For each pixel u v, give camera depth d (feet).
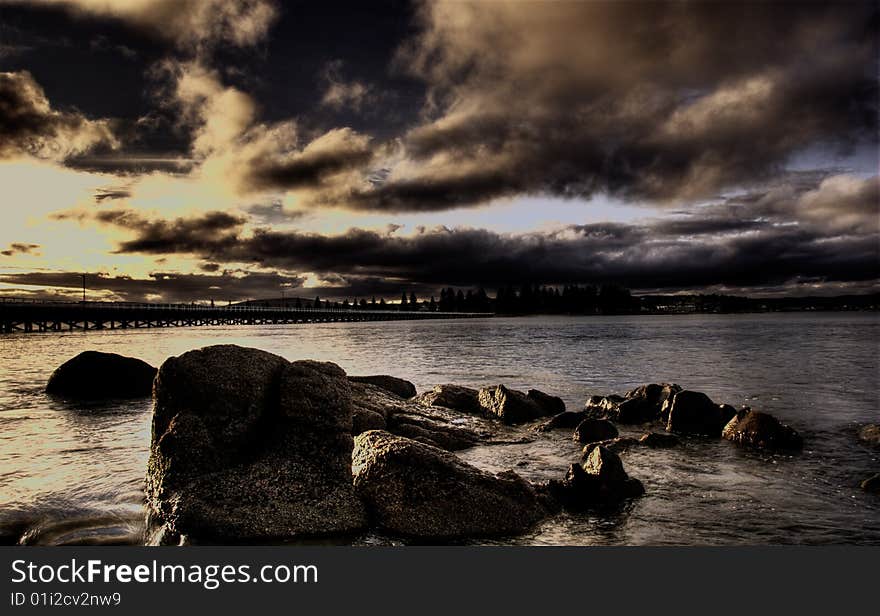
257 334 316.81
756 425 44.42
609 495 30.83
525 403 54.85
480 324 522.88
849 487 33.94
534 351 155.63
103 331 322.34
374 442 31.12
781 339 204.23
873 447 43.50
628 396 58.34
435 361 127.03
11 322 268.00
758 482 34.83
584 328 361.51
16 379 85.51
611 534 27.35
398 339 244.22
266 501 27.71
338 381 34.50
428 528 27.20
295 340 241.96
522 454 42.45
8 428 50.60
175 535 26.32
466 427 48.32
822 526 28.14
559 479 35.24
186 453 29.73
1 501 30.55
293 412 31.68
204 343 199.31
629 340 208.03
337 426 31.71
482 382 88.02
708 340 201.46
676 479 35.40
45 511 29.19
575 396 74.59
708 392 75.46
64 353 140.56
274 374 33.94
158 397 32.37
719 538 26.86
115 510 29.37
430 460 28.96
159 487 28.89
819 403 65.72
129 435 47.62
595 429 46.50
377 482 28.60
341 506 28.07
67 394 68.74
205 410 31.48
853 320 524.11
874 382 83.35
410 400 58.39
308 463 29.91
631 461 39.42
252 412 31.86
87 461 38.93
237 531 26.43
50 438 46.39
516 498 28.91
